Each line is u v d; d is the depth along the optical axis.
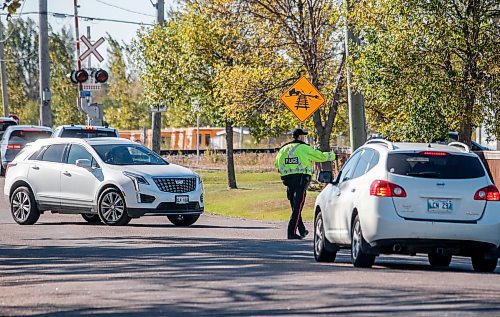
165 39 65.31
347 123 69.94
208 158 95.44
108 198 38.88
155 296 19.16
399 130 40.81
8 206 50.75
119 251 29.22
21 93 167.50
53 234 35.69
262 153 97.56
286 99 44.25
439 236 22.97
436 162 23.56
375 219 23.12
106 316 16.89
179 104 67.19
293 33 55.66
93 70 63.31
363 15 40.69
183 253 28.47
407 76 39.44
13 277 23.11
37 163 40.81
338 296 18.58
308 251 29.80
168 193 38.56
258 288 19.95
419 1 39.06
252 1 55.81
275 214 49.09
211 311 17.14
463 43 39.31
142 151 40.94
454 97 39.22
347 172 26.03
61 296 19.47
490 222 23.11
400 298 18.23
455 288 19.81
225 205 54.38
